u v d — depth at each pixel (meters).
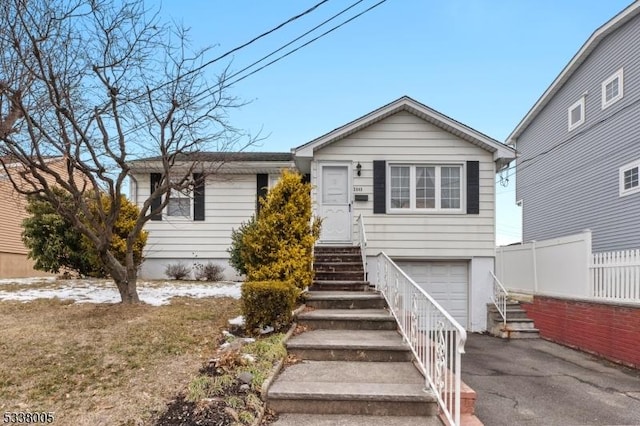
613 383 7.01
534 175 19.27
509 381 7.13
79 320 7.00
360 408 4.72
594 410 5.68
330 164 12.17
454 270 12.29
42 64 6.66
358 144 12.18
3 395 4.65
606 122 14.07
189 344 6.14
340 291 9.32
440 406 4.53
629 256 8.31
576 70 15.83
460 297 12.23
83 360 5.49
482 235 12.02
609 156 13.90
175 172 13.01
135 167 13.48
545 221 18.20
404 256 11.93
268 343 6.08
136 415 4.31
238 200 14.52
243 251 9.33
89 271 12.36
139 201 14.13
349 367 5.75
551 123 17.77
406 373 5.51
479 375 7.55
